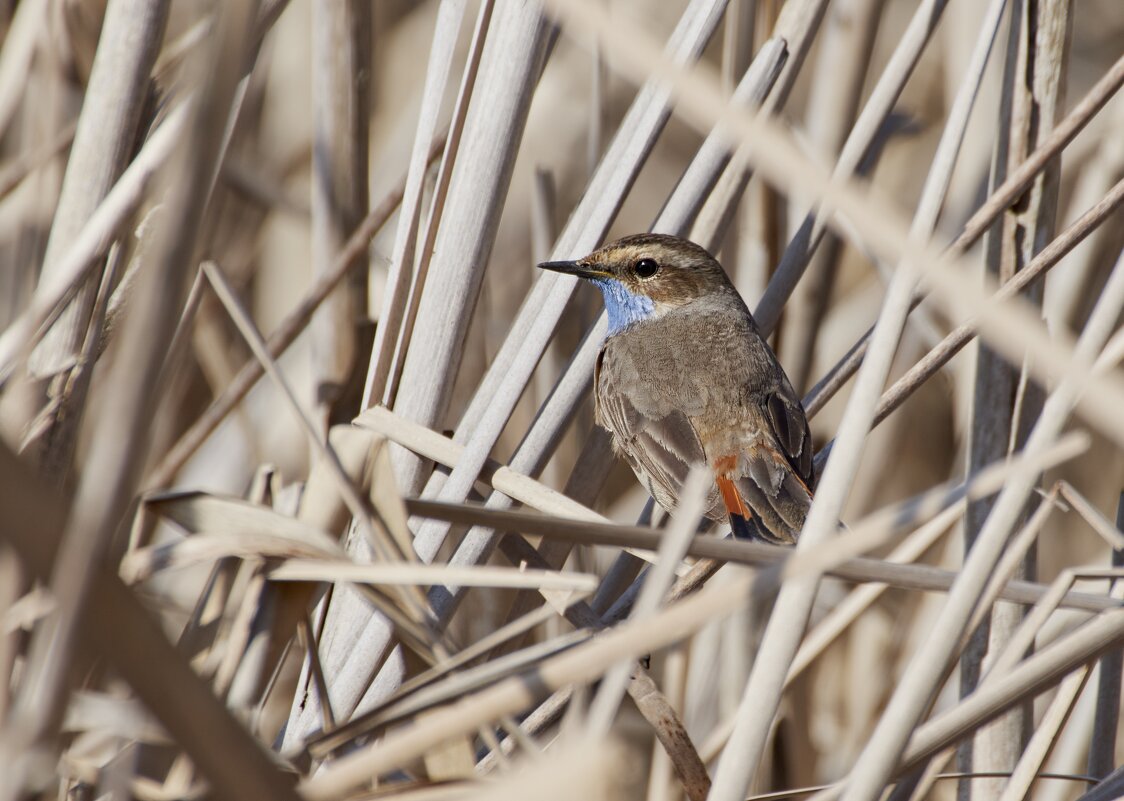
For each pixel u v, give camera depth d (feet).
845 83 43.16
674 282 41.75
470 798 16.99
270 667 20.35
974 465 35.27
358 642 28.02
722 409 40.19
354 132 38.14
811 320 43.73
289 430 46.98
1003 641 33.86
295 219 50.49
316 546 19.81
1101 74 57.82
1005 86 35.65
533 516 20.68
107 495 13.53
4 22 39.37
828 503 21.52
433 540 30.73
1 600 16.90
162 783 20.61
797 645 20.89
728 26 40.47
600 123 39.99
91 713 18.66
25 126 40.40
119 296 27.81
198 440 35.06
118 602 13.56
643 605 17.75
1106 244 43.32
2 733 14.56
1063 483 27.02
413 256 31.53
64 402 26.86
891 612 48.60
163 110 30.42
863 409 22.07
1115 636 23.16
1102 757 31.65
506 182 31.04
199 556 20.15
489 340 49.90
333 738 19.88
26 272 34.06
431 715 20.42
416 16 56.24
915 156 55.93
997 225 35.83
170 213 14.11
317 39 37.76
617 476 54.49
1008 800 25.43
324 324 39.19
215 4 14.83
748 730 20.54
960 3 44.73
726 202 39.65
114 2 27.94
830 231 43.39
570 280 32.63
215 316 46.47
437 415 31.32
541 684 16.75
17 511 12.89
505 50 30.86
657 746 34.35
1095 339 21.93
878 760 19.90
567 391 34.76
